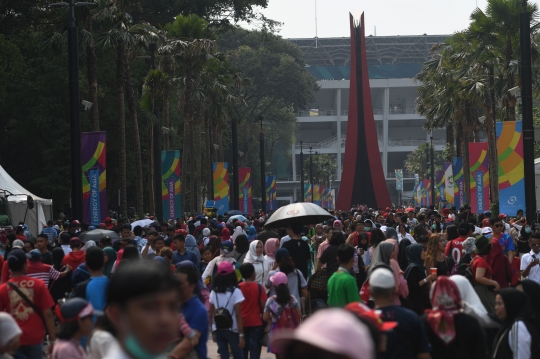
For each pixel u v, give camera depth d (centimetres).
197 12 9312
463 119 8081
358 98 11938
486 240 1725
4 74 5431
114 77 7100
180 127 9519
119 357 456
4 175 4688
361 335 419
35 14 6919
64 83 6862
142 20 8812
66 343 1012
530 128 3531
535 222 3628
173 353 1058
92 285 1364
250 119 16025
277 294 1573
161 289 459
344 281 1453
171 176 5512
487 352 1015
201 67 6944
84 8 4747
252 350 1684
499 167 3906
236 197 7975
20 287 1441
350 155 11362
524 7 3538
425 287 1736
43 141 7200
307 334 418
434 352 1027
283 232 3397
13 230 3534
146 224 3684
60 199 7206
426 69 9269
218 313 1554
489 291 1705
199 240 3406
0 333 940
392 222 4231
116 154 7531
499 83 6450
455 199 7675
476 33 5922
